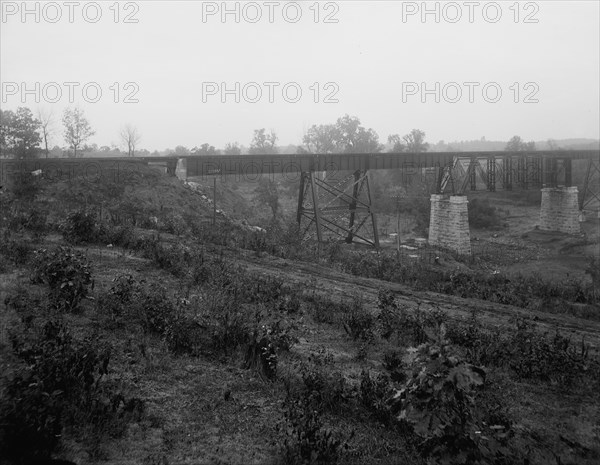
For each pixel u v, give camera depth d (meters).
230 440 5.89
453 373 5.41
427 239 50.66
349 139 98.38
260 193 59.25
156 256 14.15
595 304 18.91
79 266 9.73
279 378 7.76
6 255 11.98
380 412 6.89
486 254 45.75
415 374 5.74
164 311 8.85
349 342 10.39
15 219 17.62
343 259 23.27
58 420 4.96
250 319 10.41
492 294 18.34
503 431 6.29
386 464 5.74
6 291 9.13
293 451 5.57
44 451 4.75
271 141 99.81
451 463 5.38
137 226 22.48
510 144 109.88
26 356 5.86
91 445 5.20
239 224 38.03
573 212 56.12
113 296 9.41
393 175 78.94
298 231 28.86
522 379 9.25
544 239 54.78
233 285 12.68
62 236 16.75
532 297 19.42
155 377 7.09
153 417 6.02
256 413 6.64
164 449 5.46
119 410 5.95
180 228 23.36
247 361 8.09
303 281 16.02
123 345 7.83
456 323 12.78
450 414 5.50
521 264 41.12
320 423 5.92
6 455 4.60
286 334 9.09
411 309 14.12
